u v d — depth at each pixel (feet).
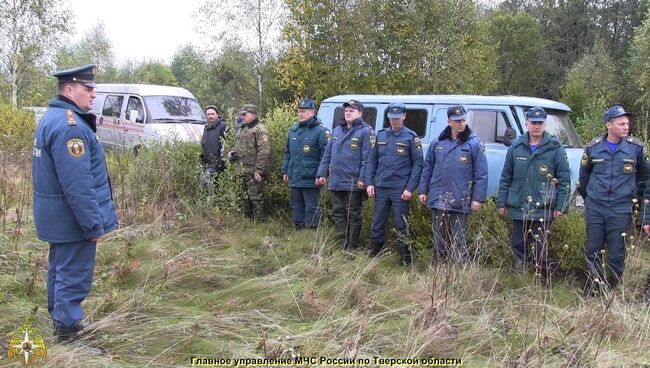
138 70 115.96
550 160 15.65
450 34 50.57
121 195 22.53
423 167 17.74
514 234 16.47
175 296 14.87
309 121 20.86
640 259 16.55
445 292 13.29
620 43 120.06
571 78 90.53
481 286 14.58
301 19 49.34
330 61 49.70
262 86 56.13
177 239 19.79
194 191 24.50
